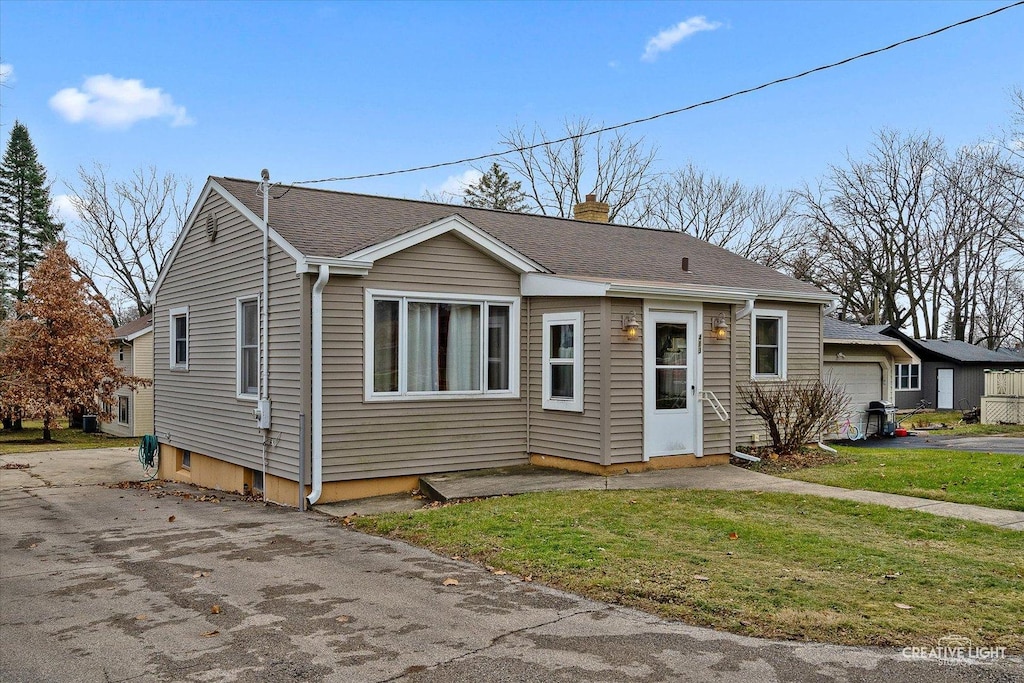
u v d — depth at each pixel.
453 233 11.49
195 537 8.79
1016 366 33.50
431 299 11.34
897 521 8.30
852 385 20.05
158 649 5.12
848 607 5.54
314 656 4.91
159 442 16.39
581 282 11.18
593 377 11.23
